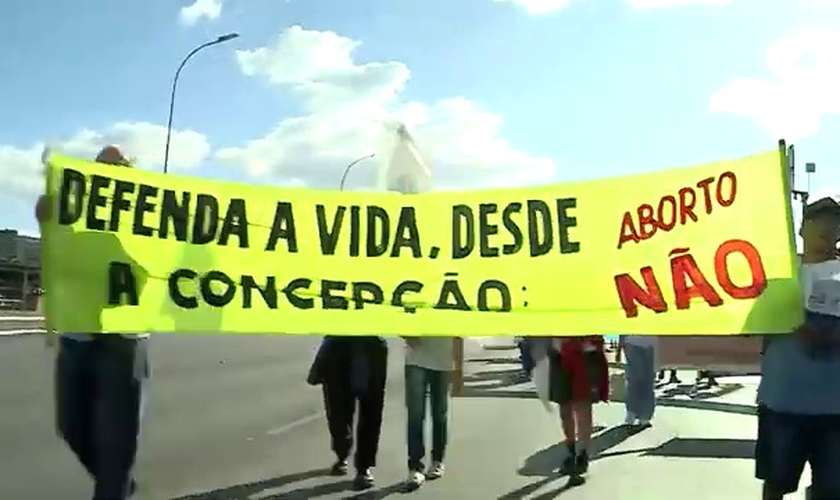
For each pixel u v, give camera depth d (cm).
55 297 516
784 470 464
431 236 572
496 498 743
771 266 498
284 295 559
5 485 726
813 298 457
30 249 4312
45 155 526
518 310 559
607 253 551
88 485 734
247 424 1147
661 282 533
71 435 517
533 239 563
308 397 1482
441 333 562
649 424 1266
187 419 1173
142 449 926
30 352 2216
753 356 1694
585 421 820
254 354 2736
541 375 839
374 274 567
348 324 562
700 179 529
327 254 566
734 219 514
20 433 986
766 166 510
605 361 845
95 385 511
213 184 556
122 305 529
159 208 546
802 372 455
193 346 2966
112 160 544
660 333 529
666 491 783
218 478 796
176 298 541
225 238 555
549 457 954
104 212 534
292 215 567
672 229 534
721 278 513
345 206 570
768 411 466
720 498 753
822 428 453
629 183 550
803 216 474
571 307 552
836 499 451
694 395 1877
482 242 568
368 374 759
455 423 1254
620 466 918
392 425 1227
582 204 560
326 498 725
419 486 777
